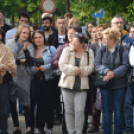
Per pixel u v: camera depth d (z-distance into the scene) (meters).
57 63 12.34
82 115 11.85
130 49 12.16
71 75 11.58
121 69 11.75
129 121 12.98
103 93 12.09
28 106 12.67
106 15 22.67
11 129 13.84
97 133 13.41
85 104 11.92
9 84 11.78
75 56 11.80
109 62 11.91
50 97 12.67
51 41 14.47
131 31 13.82
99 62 11.97
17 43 12.76
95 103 13.04
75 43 11.59
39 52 12.69
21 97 12.48
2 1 30.14
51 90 12.63
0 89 11.52
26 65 12.52
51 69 12.50
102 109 12.27
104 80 11.71
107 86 11.78
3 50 11.59
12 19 35.47
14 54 12.59
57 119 14.87
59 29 14.45
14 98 11.99
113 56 11.91
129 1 21.83
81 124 11.94
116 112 12.12
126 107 12.92
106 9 22.27
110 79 11.73
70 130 12.19
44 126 13.27
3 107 11.68
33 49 12.67
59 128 14.09
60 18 14.42
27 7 38.12
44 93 12.62
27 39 12.77
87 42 13.48
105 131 12.31
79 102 11.76
